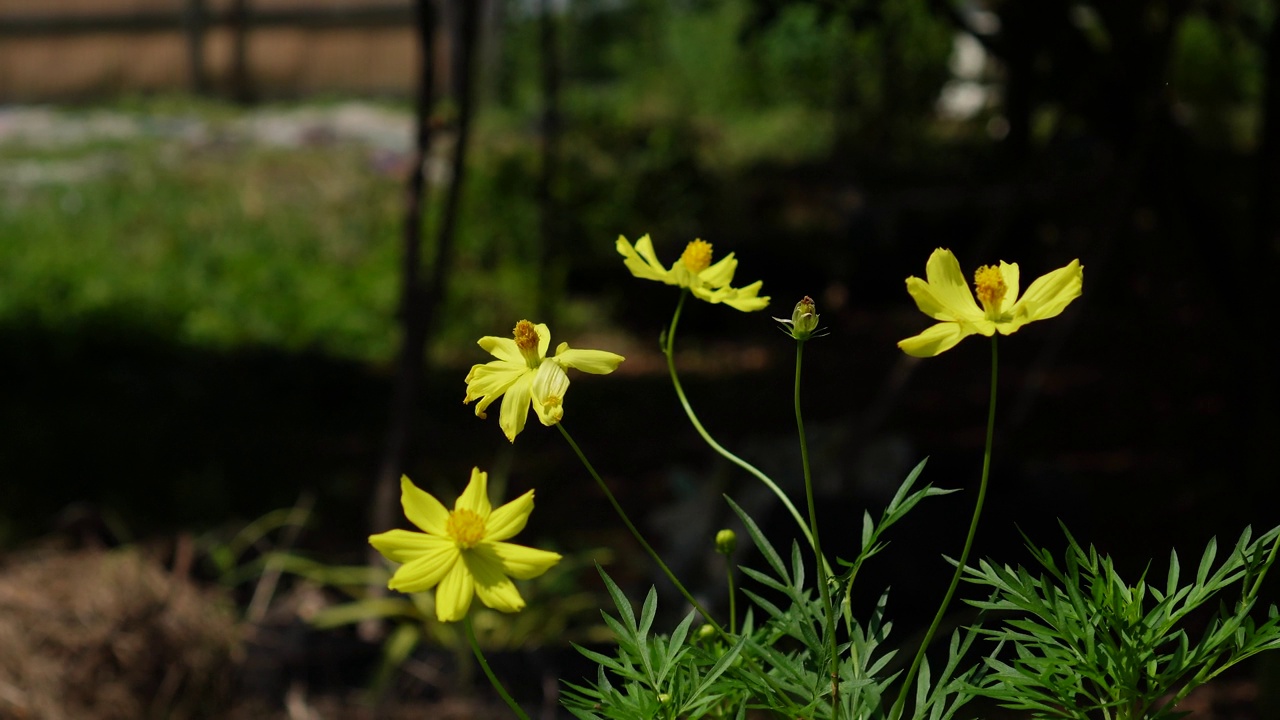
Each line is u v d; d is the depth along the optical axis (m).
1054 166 5.24
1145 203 4.74
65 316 8.41
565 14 19.62
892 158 12.90
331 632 3.68
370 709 3.37
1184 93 12.37
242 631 3.63
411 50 25.84
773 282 9.79
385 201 11.83
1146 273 7.98
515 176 10.52
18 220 12.03
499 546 0.87
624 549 4.78
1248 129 12.52
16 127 19.45
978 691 0.90
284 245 10.77
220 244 10.82
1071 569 0.91
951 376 7.43
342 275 9.72
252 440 6.46
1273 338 4.46
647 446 6.38
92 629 3.44
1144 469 5.23
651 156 11.07
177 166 14.79
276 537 4.80
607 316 9.29
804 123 16.81
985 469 0.88
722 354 8.52
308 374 7.32
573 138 11.55
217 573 4.11
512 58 18.97
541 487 5.79
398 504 4.06
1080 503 4.05
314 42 25.97
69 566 3.76
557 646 3.54
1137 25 4.46
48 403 7.05
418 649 3.53
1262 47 4.84
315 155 15.15
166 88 26.09
